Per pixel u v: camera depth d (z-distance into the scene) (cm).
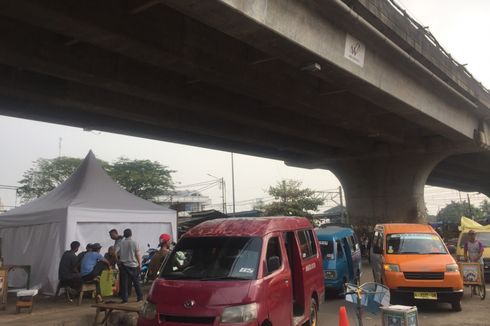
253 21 992
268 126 1938
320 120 2100
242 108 1722
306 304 843
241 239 728
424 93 1900
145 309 642
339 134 2439
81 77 1222
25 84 1314
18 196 5672
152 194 6078
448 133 2345
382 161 2934
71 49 1155
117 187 1589
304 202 4112
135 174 5906
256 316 613
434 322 984
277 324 679
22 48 1052
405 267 1100
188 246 740
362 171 3006
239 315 599
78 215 1352
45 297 1271
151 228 1583
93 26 955
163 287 649
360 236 2809
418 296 1079
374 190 2948
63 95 1408
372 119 2150
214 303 605
